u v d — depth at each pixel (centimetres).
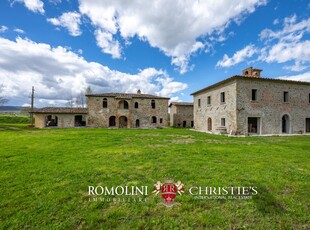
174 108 3944
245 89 1872
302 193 409
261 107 1914
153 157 718
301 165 618
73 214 324
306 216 323
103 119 3059
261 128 1902
